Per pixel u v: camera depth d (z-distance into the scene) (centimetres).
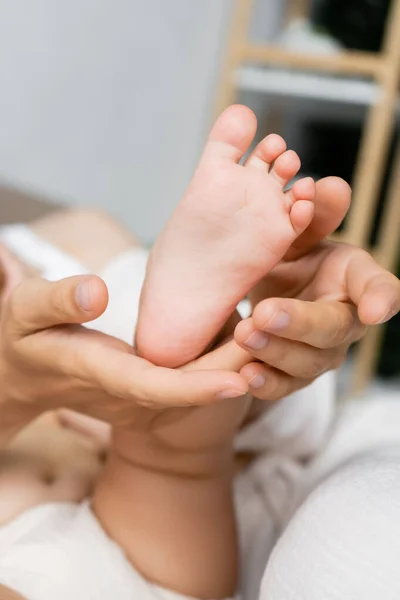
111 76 183
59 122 173
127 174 198
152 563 62
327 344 43
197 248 48
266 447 91
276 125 208
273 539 75
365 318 41
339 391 179
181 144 215
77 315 44
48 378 52
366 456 59
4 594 54
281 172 46
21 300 47
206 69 217
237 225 47
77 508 67
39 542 60
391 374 194
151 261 51
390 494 49
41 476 73
